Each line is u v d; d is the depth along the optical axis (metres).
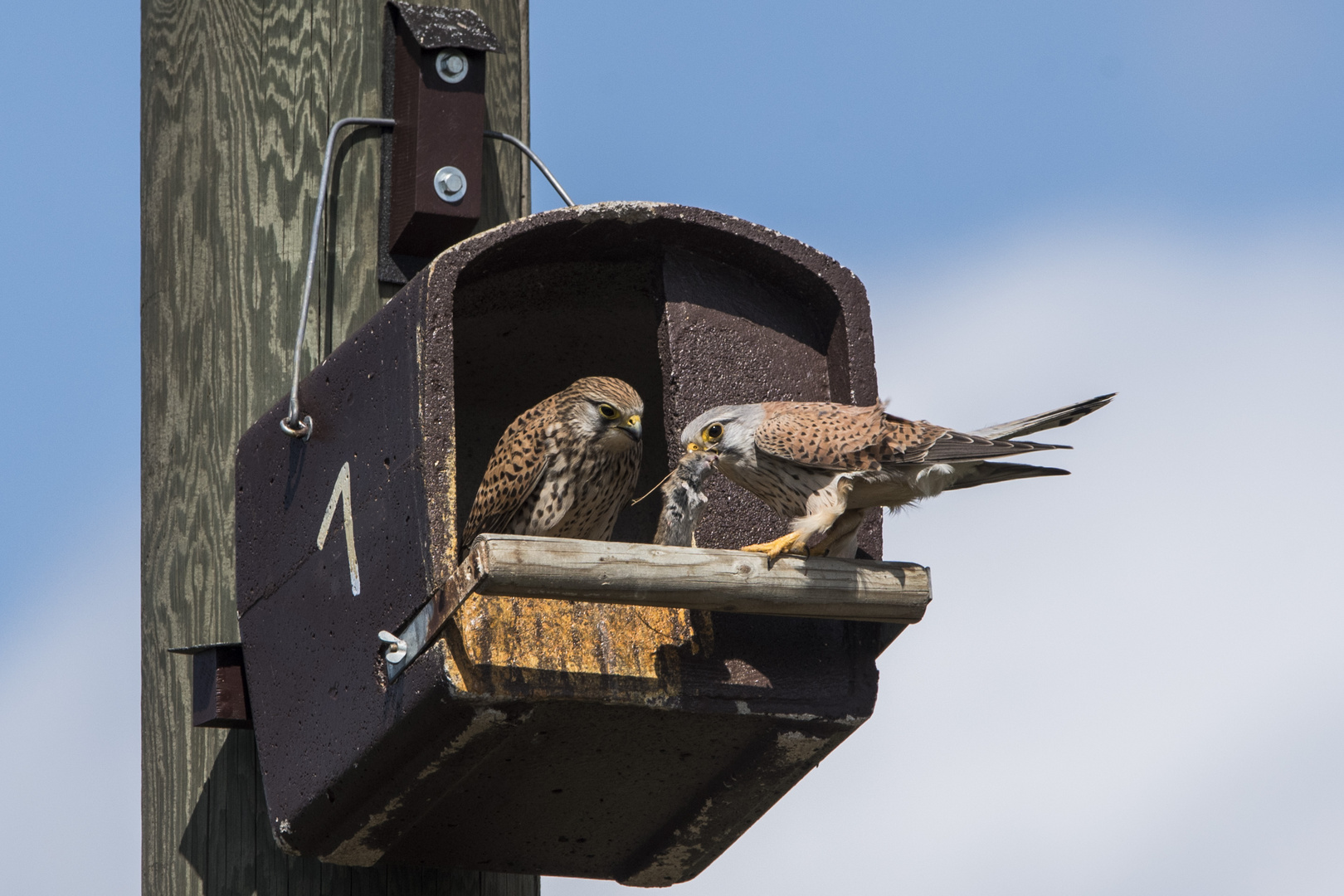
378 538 9.60
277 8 11.82
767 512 10.72
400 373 9.57
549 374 12.10
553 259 10.58
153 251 11.84
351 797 9.84
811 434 9.97
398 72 11.74
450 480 9.27
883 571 9.53
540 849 10.83
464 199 11.44
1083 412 10.55
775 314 10.71
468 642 9.17
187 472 11.45
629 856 11.09
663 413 12.23
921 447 10.01
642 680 9.52
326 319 11.45
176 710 11.29
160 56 12.02
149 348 11.79
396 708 9.31
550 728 9.59
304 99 11.70
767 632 9.92
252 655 10.61
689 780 10.30
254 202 11.60
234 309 11.50
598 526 11.27
